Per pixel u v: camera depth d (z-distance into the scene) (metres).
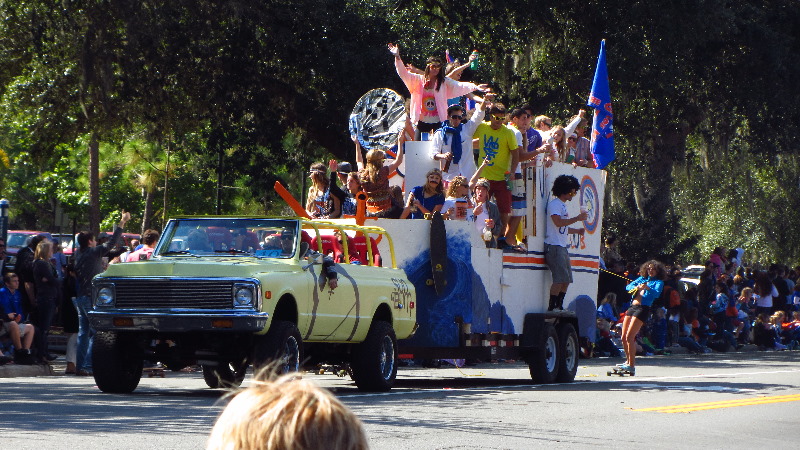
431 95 38.16
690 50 79.56
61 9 59.50
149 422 22.42
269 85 64.88
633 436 22.70
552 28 72.88
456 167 36.59
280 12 60.88
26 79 67.44
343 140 65.88
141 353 29.41
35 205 140.88
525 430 22.97
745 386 36.31
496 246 35.53
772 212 128.38
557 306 37.75
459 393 31.38
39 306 40.41
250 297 27.11
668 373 44.22
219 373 31.56
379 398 29.02
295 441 4.36
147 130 75.06
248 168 72.19
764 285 77.69
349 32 62.69
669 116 84.12
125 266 28.30
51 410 24.69
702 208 136.12
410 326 32.94
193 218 30.48
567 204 38.69
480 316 33.94
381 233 32.94
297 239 29.61
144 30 57.88
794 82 84.19
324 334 29.36
